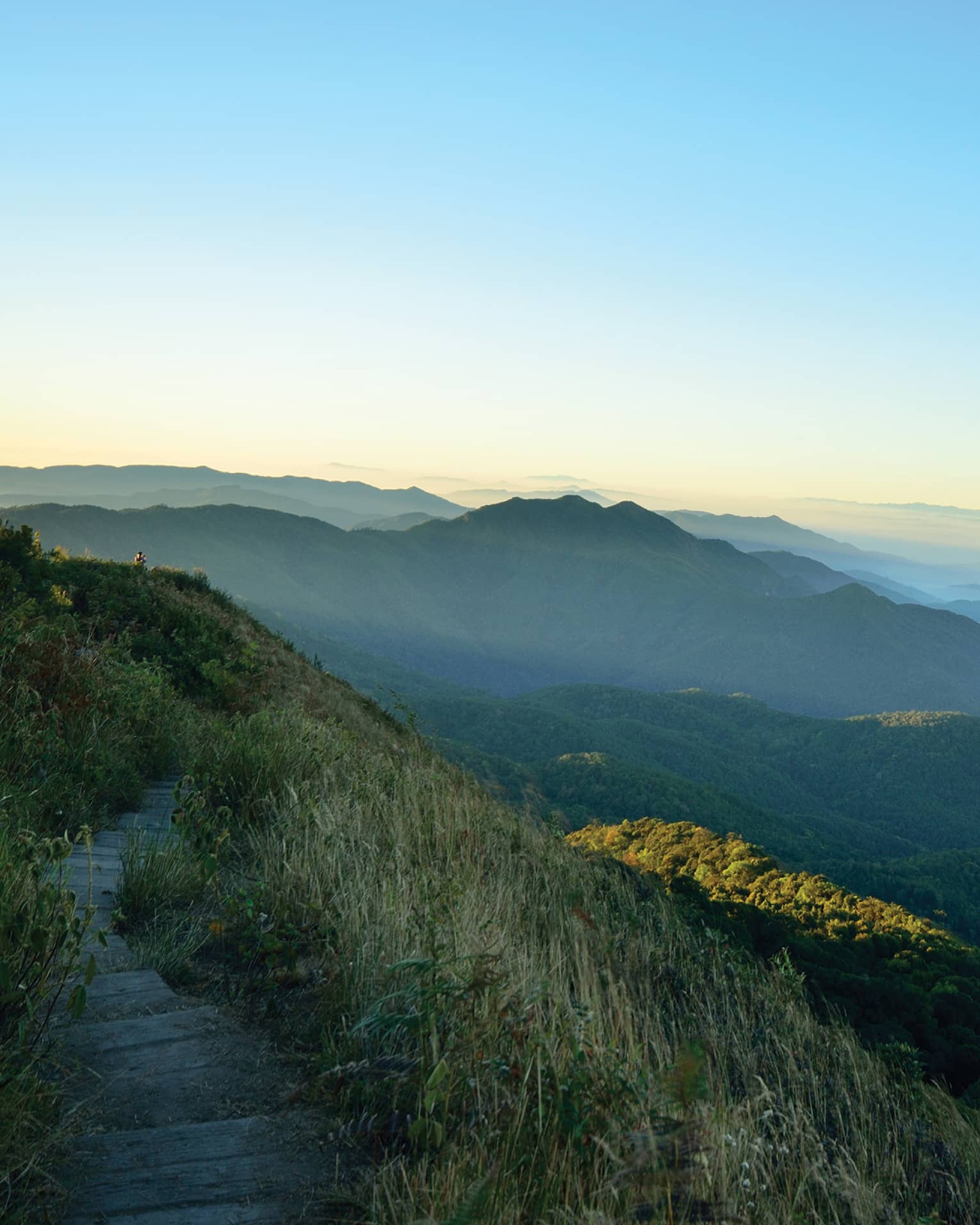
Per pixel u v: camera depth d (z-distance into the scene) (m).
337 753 8.98
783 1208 2.67
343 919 4.09
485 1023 2.81
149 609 17.52
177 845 5.20
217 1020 3.40
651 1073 2.97
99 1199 2.30
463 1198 2.16
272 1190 2.38
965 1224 3.46
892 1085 4.96
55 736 6.47
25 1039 2.80
